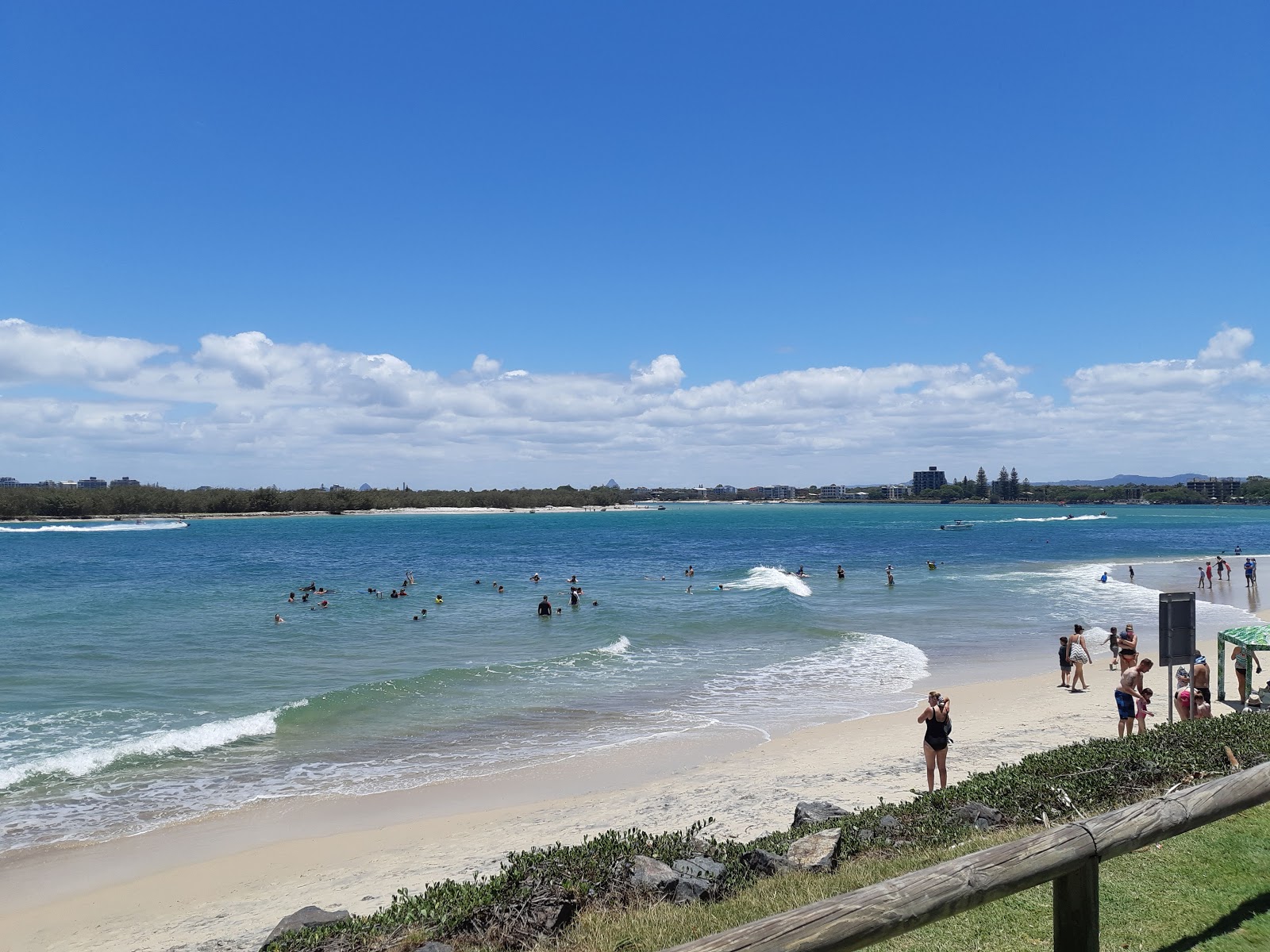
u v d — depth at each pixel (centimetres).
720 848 961
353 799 1596
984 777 1132
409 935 757
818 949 354
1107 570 6606
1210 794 515
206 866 1297
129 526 18675
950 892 394
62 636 3522
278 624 3928
